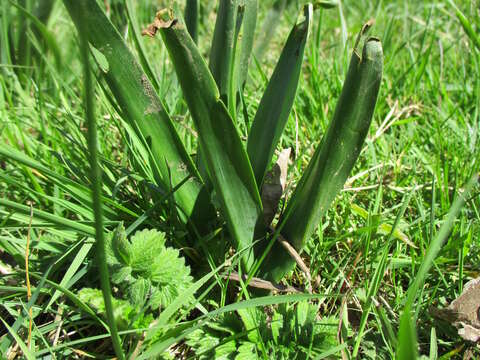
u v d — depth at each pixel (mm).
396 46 624
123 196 321
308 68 588
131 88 247
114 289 262
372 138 429
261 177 266
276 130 250
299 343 242
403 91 516
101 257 169
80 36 123
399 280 302
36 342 252
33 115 435
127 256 251
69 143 374
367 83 208
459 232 324
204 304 278
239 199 247
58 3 530
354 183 385
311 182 241
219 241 294
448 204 349
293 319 250
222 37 259
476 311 265
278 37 678
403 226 314
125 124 289
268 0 785
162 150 266
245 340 242
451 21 665
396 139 456
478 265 311
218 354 231
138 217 291
